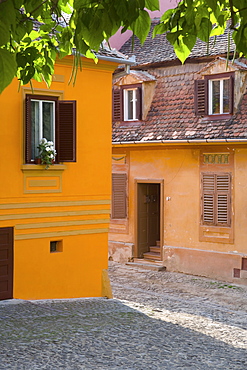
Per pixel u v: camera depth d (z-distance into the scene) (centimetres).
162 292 1633
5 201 1202
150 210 2123
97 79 1362
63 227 1307
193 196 1886
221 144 1797
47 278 1284
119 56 1394
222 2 409
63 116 1275
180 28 441
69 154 1280
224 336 1025
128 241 2086
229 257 1791
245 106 1786
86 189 1341
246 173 1753
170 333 1015
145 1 383
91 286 1365
